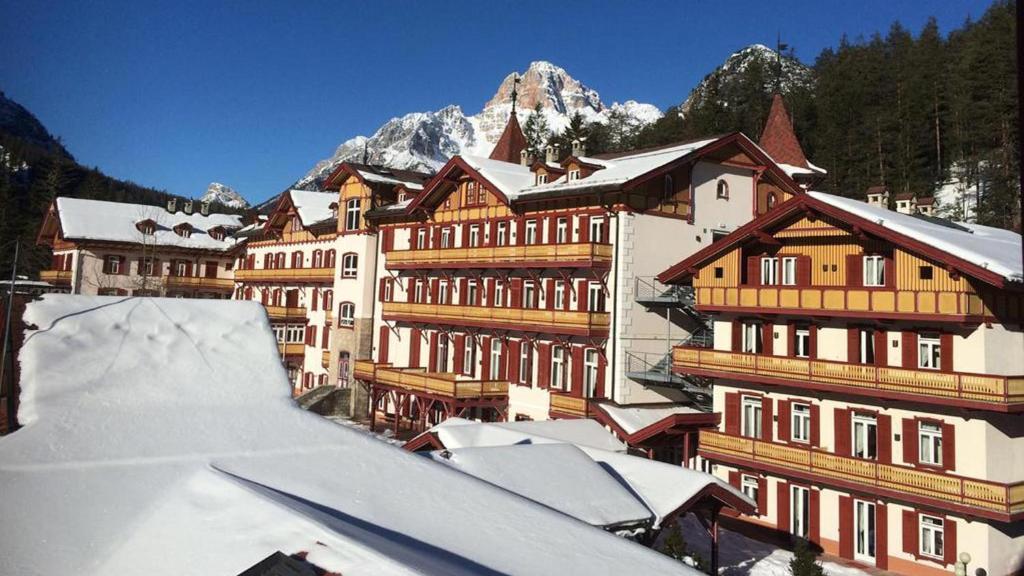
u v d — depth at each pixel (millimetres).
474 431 22938
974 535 21141
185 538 6500
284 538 6414
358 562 5965
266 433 9117
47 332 9422
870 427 23844
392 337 45562
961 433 21578
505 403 37094
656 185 33219
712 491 17453
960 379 20812
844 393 23656
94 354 9383
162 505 7070
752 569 21859
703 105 96500
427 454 15766
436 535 7656
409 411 42719
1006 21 71125
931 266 21812
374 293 47219
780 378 25219
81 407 8453
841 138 76062
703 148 34094
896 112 73750
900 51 94500
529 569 7305
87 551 6246
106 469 7465
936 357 22266
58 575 5883
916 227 23000
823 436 24875
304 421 9758
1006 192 58281
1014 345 22188
